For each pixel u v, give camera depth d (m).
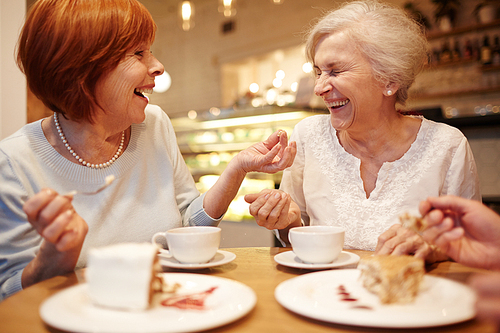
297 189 1.36
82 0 0.86
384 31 1.05
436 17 4.27
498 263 0.70
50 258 0.74
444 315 0.49
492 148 2.85
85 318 0.49
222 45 6.49
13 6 1.63
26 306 0.59
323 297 0.61
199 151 3.34
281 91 3.33
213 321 0.48
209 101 6.72
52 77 0.86
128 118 0.97
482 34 4.08
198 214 1.09
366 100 1.08
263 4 5.96
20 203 0.87
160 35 7.37
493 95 4.07
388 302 0.58
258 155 0.99
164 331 0.46
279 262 0.81
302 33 1.25
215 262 0.81
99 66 0.87
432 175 1.13
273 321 0.54
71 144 0.99
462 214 0.70
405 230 0.82
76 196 0.97
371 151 1.20
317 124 1.34
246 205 2.79
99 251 0.57
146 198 1.09
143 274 0.54
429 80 4.39
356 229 1.17
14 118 1.66
